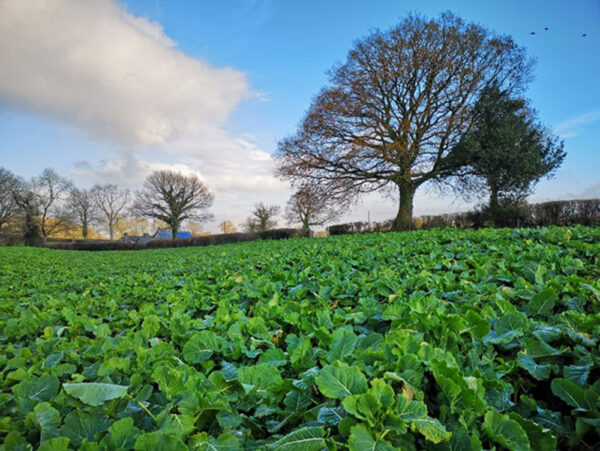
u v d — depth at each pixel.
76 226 50.59
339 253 6.21
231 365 1.52
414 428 1.01
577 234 5.44
